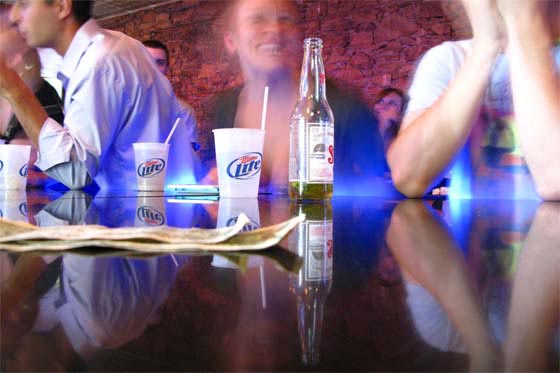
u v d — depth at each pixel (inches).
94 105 72.8
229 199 38.7
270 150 82.3
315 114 39.3
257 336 5.4
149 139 80.7
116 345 5.0
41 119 72.9
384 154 82.9
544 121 54.1
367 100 88.5
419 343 5.1
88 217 23.0
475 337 5.3
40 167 72.9
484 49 57.2
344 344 5.1
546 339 5.2
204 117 93.9
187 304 7.0
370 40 90.9
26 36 81.7
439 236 16.3
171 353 4.8
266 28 85.7
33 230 13.2
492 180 73.1
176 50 97.1
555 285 8.4
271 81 85.8
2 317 6.3
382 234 16.9
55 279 9.1
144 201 35.9
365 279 9.0
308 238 15.7
